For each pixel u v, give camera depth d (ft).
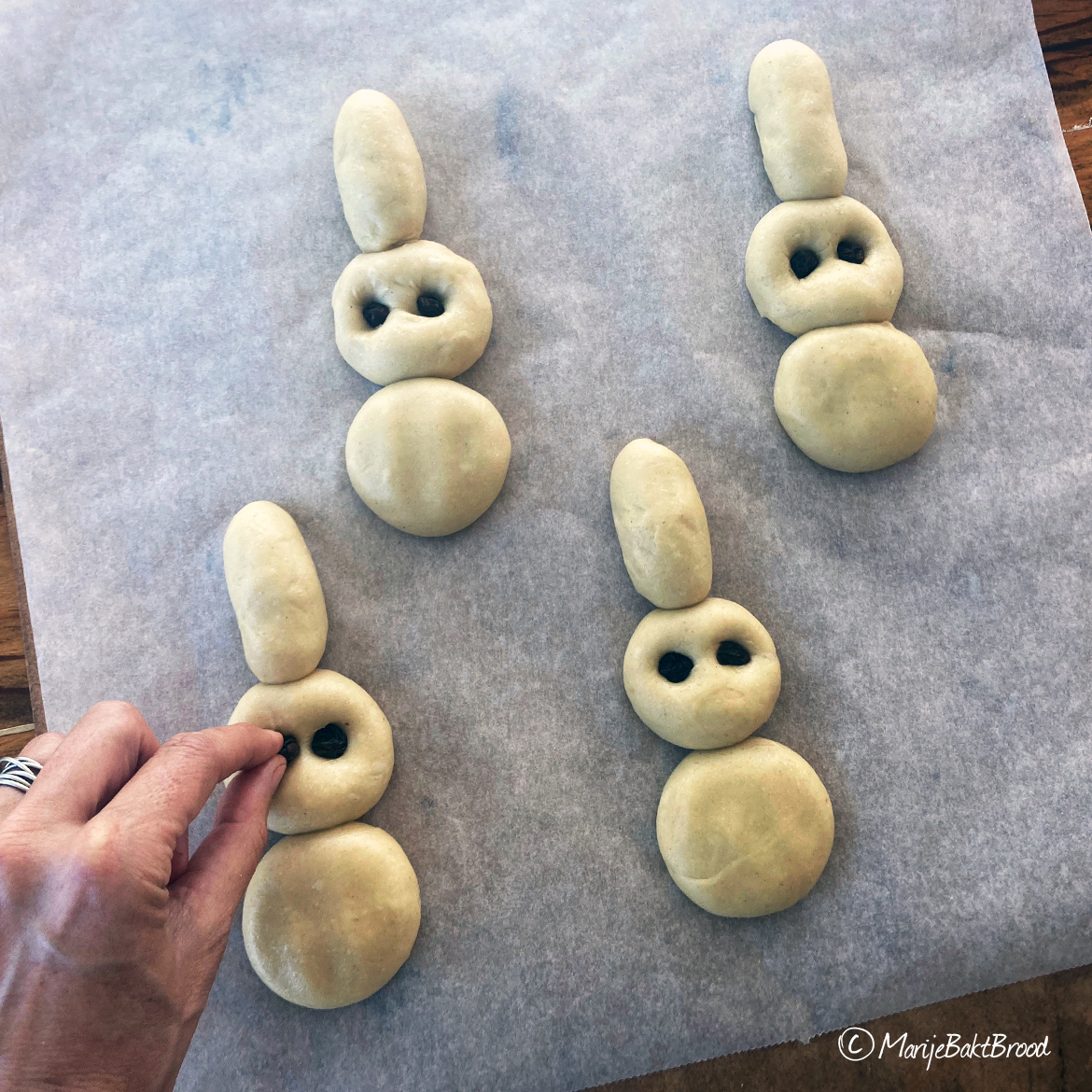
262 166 1.19
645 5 1.21
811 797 1.04
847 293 1.10
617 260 1.17
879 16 1.21
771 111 1.15
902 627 1.10
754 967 1.03
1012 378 1.15
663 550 1.05
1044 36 1.22
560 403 1.15
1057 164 1.18
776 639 1.10
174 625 1.10
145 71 1.20
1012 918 1.03
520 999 1.02
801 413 1.10
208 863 0.84
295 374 1.15
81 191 1.19
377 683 1.09
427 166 1.19
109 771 0.80
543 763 1.07
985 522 1.12
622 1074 1.01
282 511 1.10
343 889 1.01
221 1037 1.01
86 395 1.15
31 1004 0.71
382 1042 1.01
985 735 1.08
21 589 1.11
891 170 1.19
